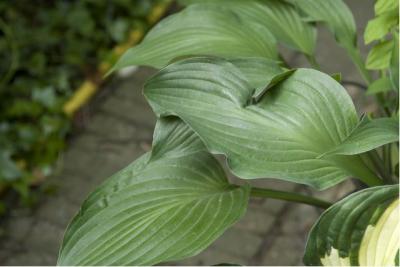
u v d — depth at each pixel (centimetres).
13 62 222
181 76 119
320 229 109
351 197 109
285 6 145
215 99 118
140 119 218
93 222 118
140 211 118
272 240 185
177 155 123
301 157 115
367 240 109
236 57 124
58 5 239
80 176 204
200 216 116
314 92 119
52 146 207
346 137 114
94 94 226
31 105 213
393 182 134
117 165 206
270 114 118
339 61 219
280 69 123
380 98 143
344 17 143
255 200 192
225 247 185
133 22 239
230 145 114
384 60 135
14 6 242
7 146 205
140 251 113
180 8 248
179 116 115
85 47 232
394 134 111
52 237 192
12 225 195
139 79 229
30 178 201
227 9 139
